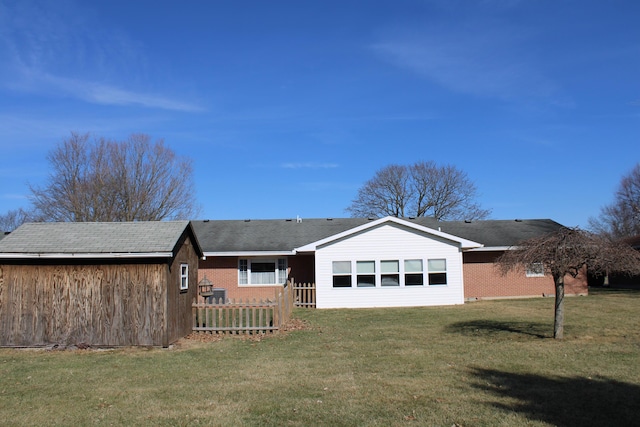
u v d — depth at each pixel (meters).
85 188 40.56
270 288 27.02
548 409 7.18
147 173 42.88
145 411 7.42
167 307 13.31
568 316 17.73
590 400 7.58
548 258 12.53
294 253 24.92
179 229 14.40
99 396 8.33
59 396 8.37
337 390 8.41
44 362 11.52
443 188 53.47
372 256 23.88
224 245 27.11
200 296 20.06
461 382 8.77
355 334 14.73
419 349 12.05
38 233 14.48
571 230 12.59
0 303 13.58
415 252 23.89
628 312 18.55
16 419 7.13
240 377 9.52
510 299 26.02
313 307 23.61
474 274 27.12
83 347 13.30
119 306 13.41
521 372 9.45
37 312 13.52
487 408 7.25
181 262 14.57
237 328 15.23
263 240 27.86
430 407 7.34
